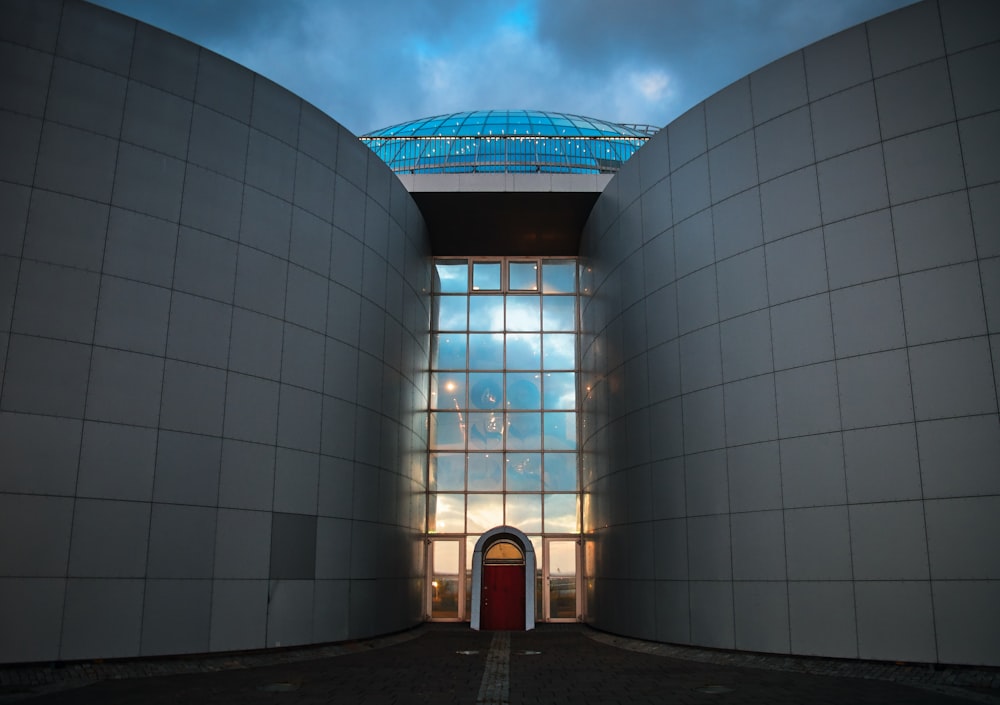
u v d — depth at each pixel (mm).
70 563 14648
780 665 15539
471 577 28203
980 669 13617
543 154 28969
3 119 15195
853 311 16078
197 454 16672
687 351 19422
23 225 15102
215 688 13141
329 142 21031
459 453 29484
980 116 15102
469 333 30578
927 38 15945
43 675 13773
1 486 14164
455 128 30594
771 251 17672
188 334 16922
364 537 20781
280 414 18453
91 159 16062
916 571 14523
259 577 17391
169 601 15766
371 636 20734
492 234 29203
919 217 15516
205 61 18172
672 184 20688
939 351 14883
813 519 16031
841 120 16891
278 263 18984
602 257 24953
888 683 13453
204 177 17719
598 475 24656
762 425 17250
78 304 15477
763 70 18531
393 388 23375
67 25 16203
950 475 14414
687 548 18672
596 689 13148
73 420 15070
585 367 27516
